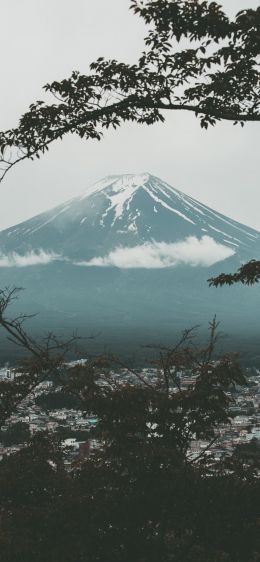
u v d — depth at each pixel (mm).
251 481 10758
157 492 10273
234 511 10055
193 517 10195
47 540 10133
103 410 11406
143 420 11422
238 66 11055
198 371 12211
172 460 10914
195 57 11180
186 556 11180
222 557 11445
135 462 10844
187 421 11609
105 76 11227
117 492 10773
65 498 10906
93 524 10133
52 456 13320
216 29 10703
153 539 10617
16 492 11695
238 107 11547
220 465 11766
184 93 11367
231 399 11883
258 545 10039
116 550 10391
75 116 11438
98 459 11695
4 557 9836
